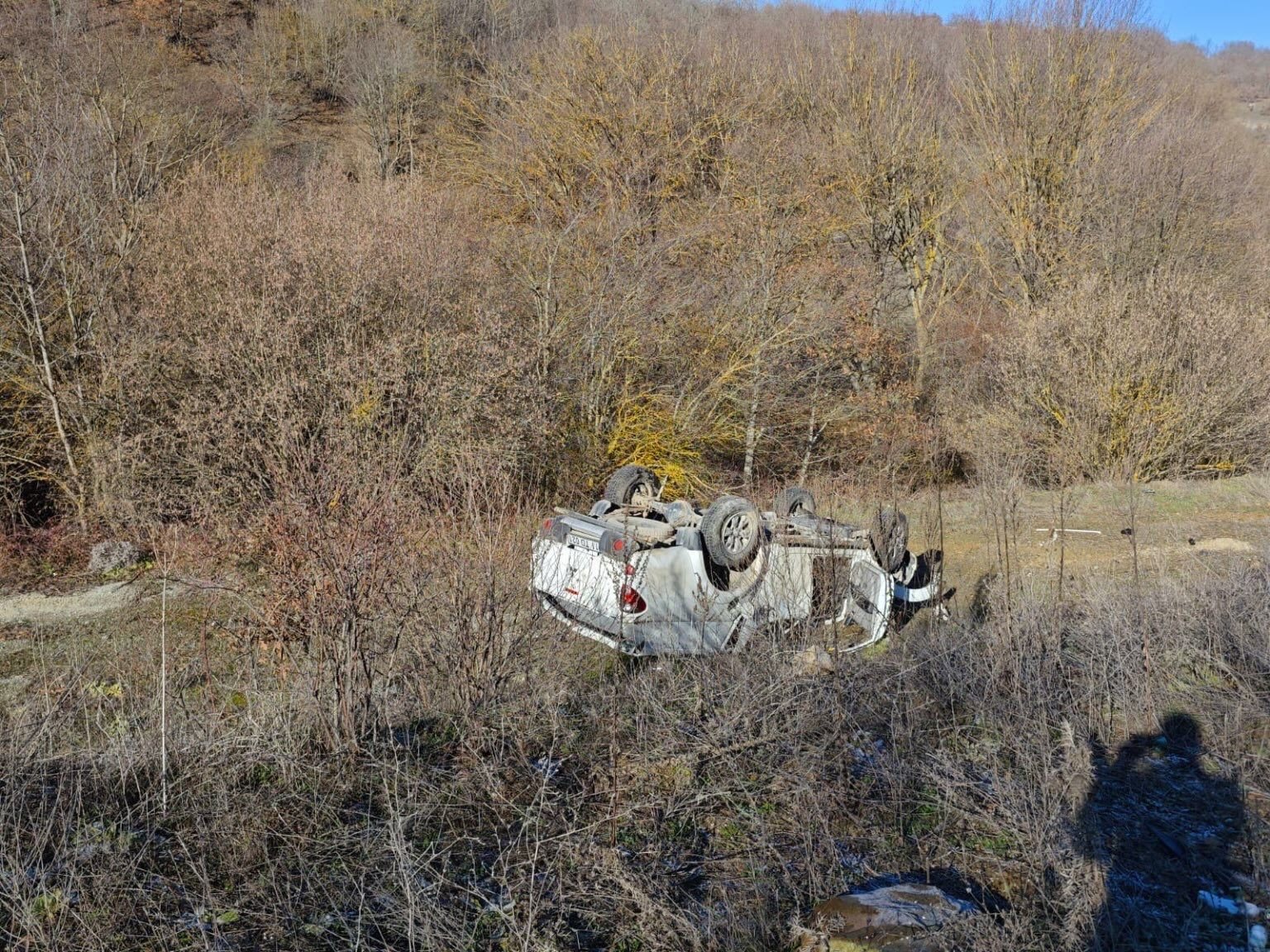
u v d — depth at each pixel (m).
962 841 4.62
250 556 6.04
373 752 4.80
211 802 4.36
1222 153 25.20
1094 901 3.88
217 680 6.37
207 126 25.44
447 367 11.71
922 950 3.54
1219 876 4.41
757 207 18.30
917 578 9.62
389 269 13.11
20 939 3.36
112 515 11.40
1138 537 12.03
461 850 4.23
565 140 23.02
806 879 4.21
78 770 4.49
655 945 3.62
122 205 13.91
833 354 17.88
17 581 10.29
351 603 4.88
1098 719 5.93
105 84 18.20
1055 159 21.81
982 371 19.19
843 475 14.59
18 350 12.69
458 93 33.41
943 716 6.00
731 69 24.42
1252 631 7.16
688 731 5.36
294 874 3.96
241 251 12.39
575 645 6.50
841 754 5.11
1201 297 17.08
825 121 22.89
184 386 12.09
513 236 17.11
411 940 3.37
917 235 21.89
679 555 6.75
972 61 23.22
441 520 5.56
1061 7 22.23
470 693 5.30
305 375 10.81
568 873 4.02
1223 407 16.14
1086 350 16.52
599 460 15.25
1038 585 8.41
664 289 16.78
